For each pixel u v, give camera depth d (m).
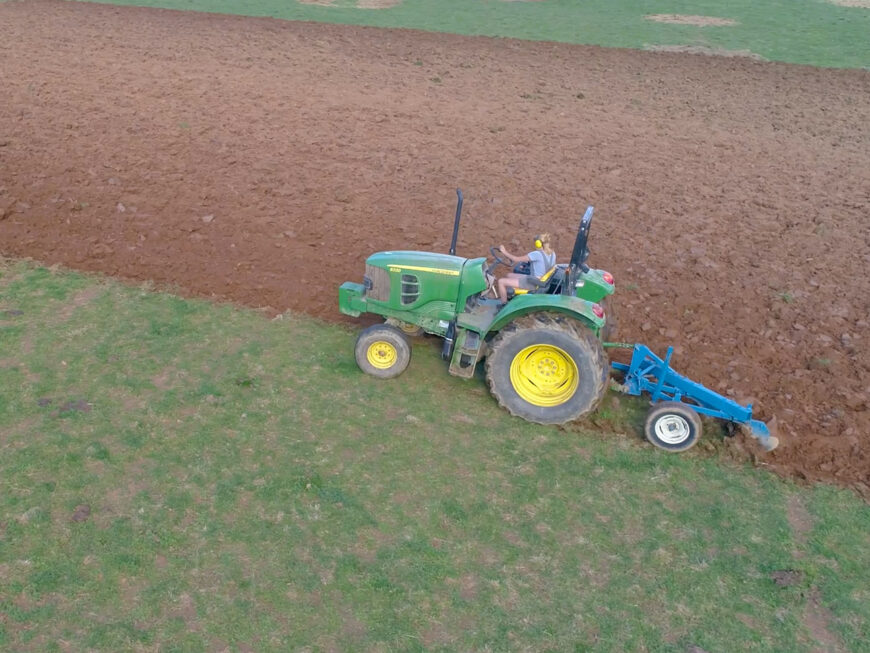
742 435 7.67
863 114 21.17
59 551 5.89
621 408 8.20
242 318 9.59
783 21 34.12
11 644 5.14
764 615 5.78
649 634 5.57
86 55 22.45
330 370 8.53
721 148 17.91
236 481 6.73
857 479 7.33
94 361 8.37
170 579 5.73
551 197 14.37
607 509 6.75
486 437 7.58
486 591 5.83
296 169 14.90
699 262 11.90
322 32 28.45
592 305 7.58
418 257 8.30
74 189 13.13
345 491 6.72
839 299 10.86
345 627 5.46
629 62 26.50
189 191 13.47
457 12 34.28
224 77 21.20
